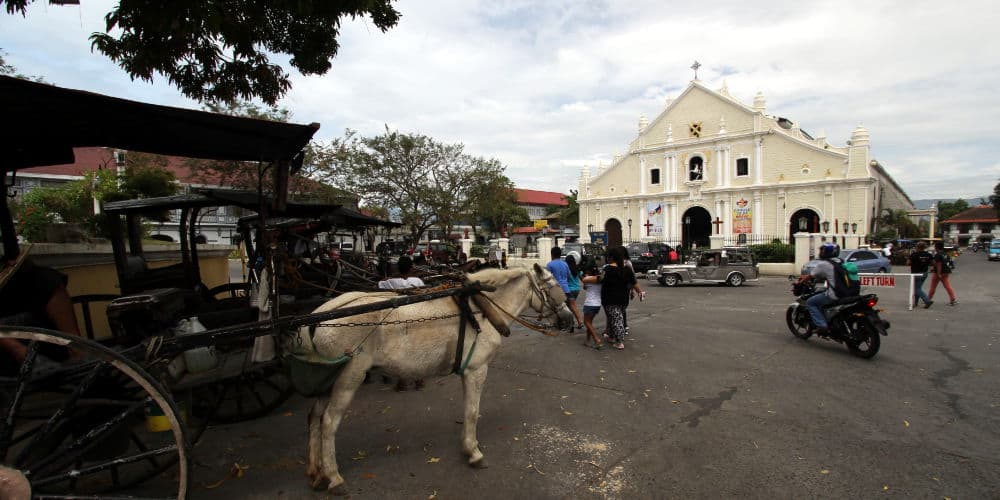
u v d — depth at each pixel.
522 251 29.45
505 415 4.99
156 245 8.62
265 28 5.53
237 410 4.92
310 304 5.26
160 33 4.61
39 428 2.81
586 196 45.28
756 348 7.68
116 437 3.35
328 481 3.53
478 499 3.40
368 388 5.95
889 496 3.34
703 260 18.20
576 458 4.01
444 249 23.45
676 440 4.31
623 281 7.77
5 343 3.08
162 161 16.48
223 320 4.80
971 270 24.22
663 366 6.71
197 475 3.77
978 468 3.70
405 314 3.71
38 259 5.44
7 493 2.45
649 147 40.81
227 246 12.01
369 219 8.62
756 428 4.53
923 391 5.47
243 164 17.53
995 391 5.40
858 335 7.02
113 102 3.03
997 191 53.41
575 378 6.21
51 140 3.94
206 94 5.88
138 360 3.02
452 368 3.94
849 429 4.46
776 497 3.36
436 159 30.22
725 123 37.03
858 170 31.73
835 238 23.94
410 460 4.01
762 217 35.56
